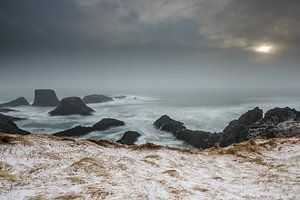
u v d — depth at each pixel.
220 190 21.64
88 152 30.97
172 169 27.53
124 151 35.06
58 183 20.12
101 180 21.00
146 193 18.59
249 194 21.25
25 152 28.06
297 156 37.38
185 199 18.25
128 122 121.75
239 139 79.75
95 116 144.75
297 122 85.56
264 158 37.84
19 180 20.52
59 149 30.94
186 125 116.69
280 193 21.47
